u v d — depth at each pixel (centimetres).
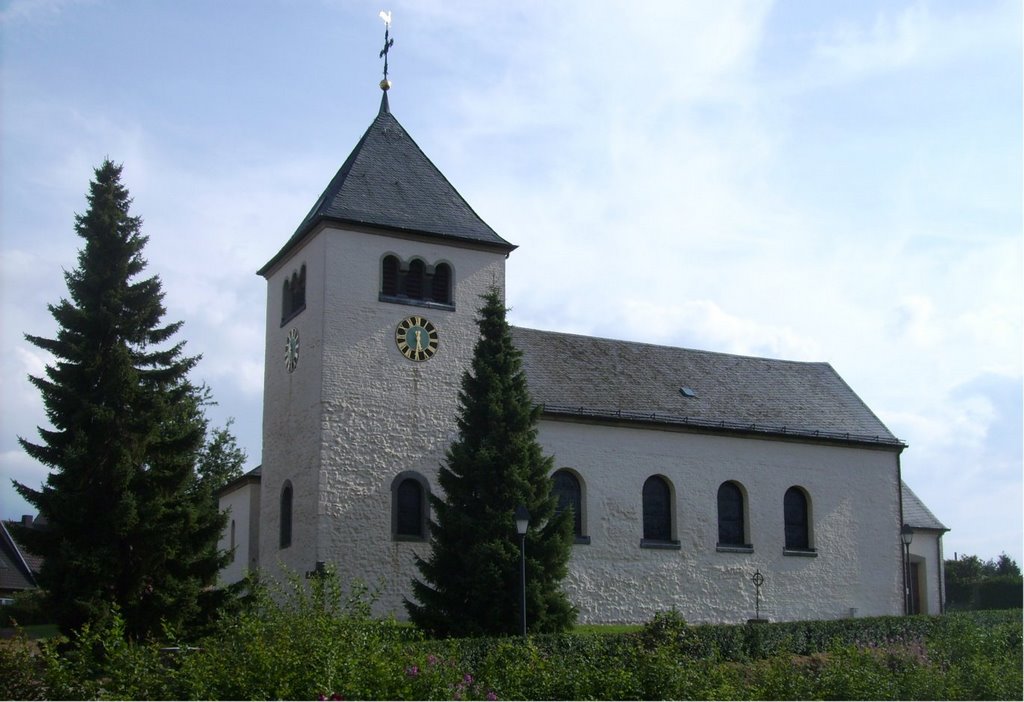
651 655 1942
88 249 3138
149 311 3155
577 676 1844
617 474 3950
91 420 2984
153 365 3180
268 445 3881
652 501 4050
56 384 3028
